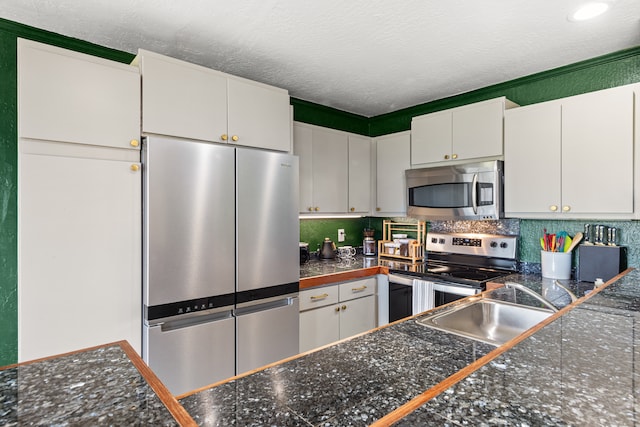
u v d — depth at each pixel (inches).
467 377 25.5
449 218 105.7
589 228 91.8
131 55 86.4
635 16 69.1
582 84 92.4
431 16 69.4
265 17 70.1
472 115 103.3
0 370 27.3
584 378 25.3
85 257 66.1
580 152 84.0
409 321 54.4
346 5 65.9
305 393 31.5
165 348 71.1
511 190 95.5
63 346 63.8
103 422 20.6
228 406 29.1
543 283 87.4
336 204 123.1
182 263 73.2
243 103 87.7
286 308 90.0
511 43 80.9
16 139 73.9
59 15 69.5
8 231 73.0
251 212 83.5
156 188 70.2
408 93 115.4
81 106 66.2
